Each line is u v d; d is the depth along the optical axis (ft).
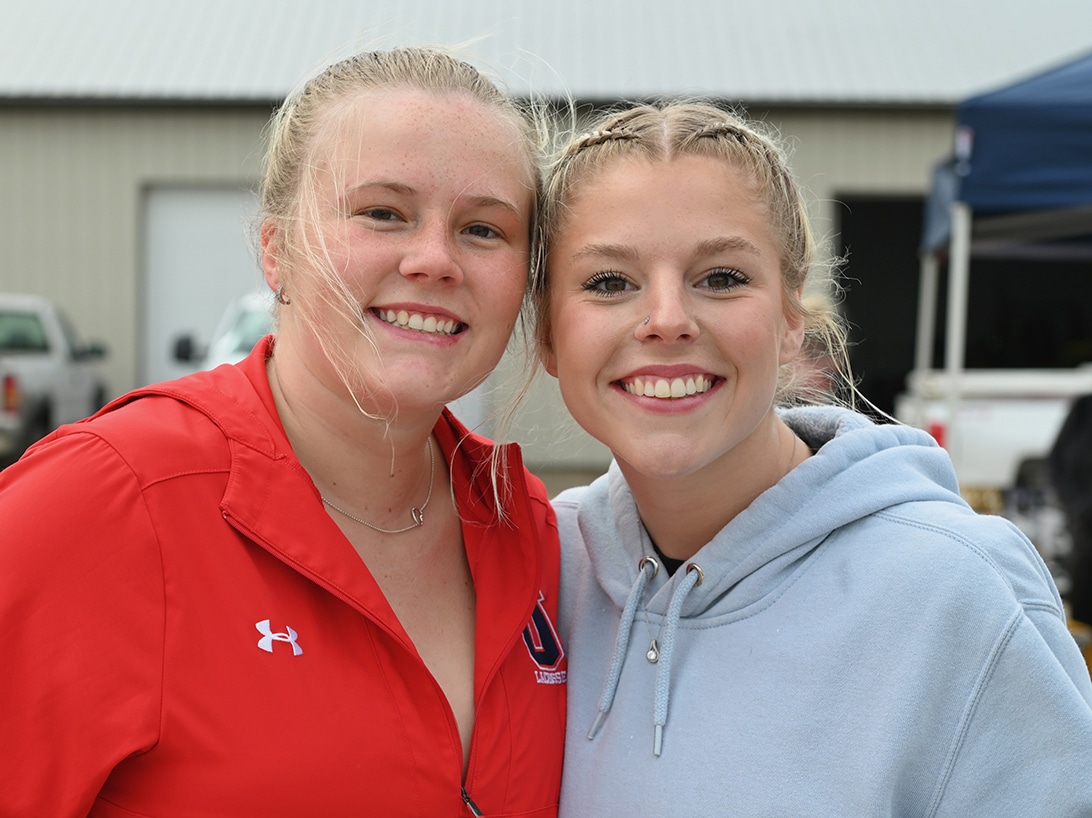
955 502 4.97
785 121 34.81
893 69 36.76
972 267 50.85
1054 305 50.88
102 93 35.60
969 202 15.60
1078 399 12.76
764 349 4.67
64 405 30.30
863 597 4.53
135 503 4.17
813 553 4.82
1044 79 14.94
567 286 4.89
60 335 30.94
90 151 36.35
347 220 4.56
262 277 5.31
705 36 39.14
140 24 40.78
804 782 4.36
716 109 5.14
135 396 4.72
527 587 5.19
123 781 4.07
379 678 4.42
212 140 36.27
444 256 4.52
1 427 26.96
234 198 36.99
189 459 4.37
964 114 15.35
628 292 4.76
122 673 3.99
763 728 4.49
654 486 4.98
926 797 4.38
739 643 4.73
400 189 4.53
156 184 36.78
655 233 4.59
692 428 4.66
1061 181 15.01
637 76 35.81
